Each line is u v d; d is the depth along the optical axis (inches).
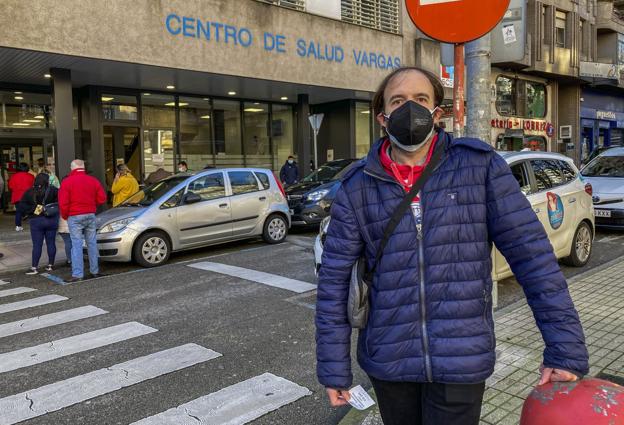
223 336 207.8
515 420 126.3
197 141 649.6
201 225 376.5
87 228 328.8
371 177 79.8
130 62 458.9
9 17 394.3
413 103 76.0
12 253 408.5
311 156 808.3
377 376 78.1
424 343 75.1
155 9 470.3
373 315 78.3
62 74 477.1
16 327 228.4
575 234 294.4
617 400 67.0
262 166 721.0
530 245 74.8
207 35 508.4
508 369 154.7
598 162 455.5
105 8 440.5
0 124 538.3
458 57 143.6
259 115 715.4
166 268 344.2
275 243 425.1
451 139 80.4
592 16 1107.9
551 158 292.0
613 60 1178.6
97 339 208.8
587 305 215.2
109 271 343.9
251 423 139.0
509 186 76.7
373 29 674.2
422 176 77.2
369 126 788.0
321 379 80.0
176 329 218.2
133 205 372.2
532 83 1022.4
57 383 168.1
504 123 935.0
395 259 76.4
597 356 162.6
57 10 415.5
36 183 365.4
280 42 572.4
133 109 586.2
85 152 577.3
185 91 621.3
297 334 207.8
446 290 75.0
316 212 465.7
